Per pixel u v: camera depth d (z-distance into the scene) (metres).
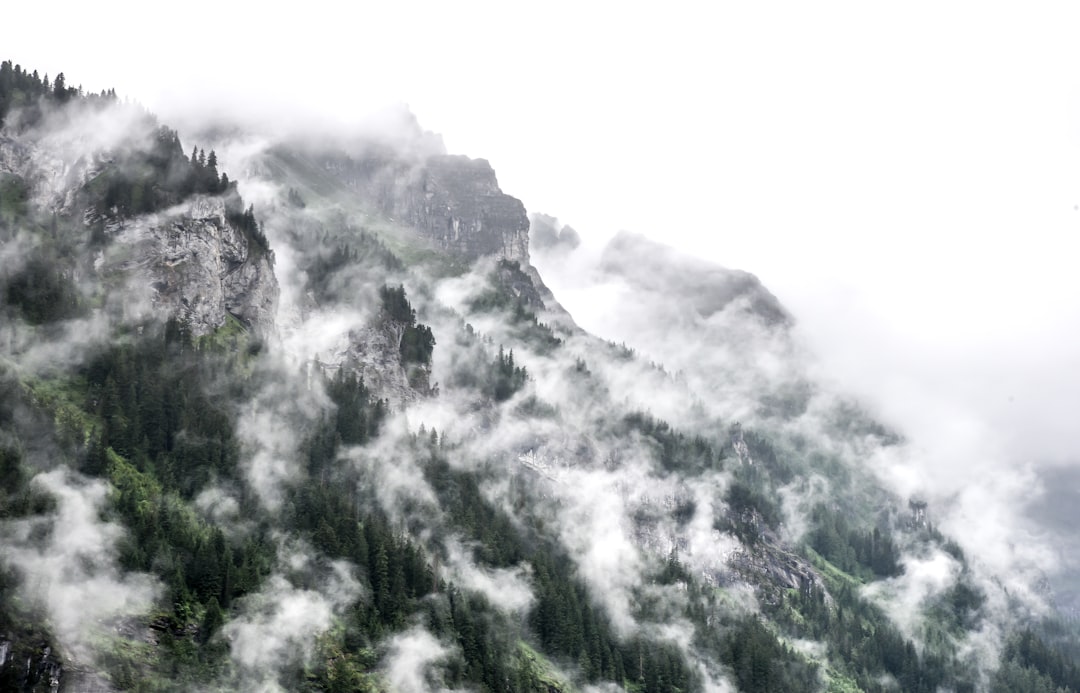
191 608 184.12
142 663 171.75
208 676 177.12
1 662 158.50
